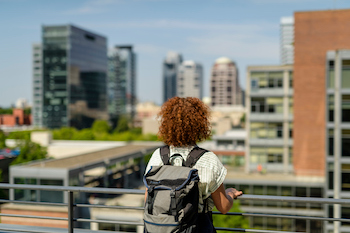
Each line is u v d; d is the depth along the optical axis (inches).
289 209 1181.7
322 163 1336.1
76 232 147.9
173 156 92.6
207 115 96.7
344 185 967.6
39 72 6481.3
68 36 6412.4
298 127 1358.3
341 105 956.0
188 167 88.8
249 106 1453.0
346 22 1293.1
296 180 1251.8
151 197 86.7
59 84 6432.1
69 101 6437.0
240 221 844.0
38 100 6471.5
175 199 82.4
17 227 154.7
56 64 6422.2
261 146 1446.9
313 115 1342.3
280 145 1432.1
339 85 952.9
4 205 1069.8
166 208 82.8
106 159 1690.5
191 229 84.3
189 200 84.5
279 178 1286.9
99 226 1046.4
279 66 1418.6
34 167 1299.2
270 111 1435.8
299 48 1339.8
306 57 1336.1
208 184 88.1
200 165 89.0
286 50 1477.6
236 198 110.4
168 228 82.1
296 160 1359.5
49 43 6432.1
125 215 1030.4
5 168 1865.2
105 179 1711.4
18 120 5659.5
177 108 94.5
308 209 1178.6
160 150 96.3
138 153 2162.9
